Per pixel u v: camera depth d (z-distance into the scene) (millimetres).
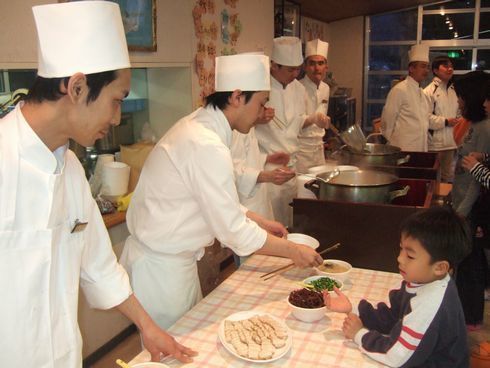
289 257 1594
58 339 1099
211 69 3480
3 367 1016
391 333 1216
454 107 4824
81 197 1181
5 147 980
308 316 1381
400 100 4316
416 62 4238
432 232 1146
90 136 1050
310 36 6840
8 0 1951
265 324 1318
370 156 2760
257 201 2461
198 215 1612
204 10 3320
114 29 1025
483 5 7133
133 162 2867
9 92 2270
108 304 1277
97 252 1268
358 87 7984
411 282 1224
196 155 1498
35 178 1009
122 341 2805
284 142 3000
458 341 1164
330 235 1921
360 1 6270
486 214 2512
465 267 2631
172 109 3293
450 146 4676
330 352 1246
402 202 2381
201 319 1421
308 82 3678
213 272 3203
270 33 4566
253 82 1611
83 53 968
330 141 4203
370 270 1770
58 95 978
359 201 1938
